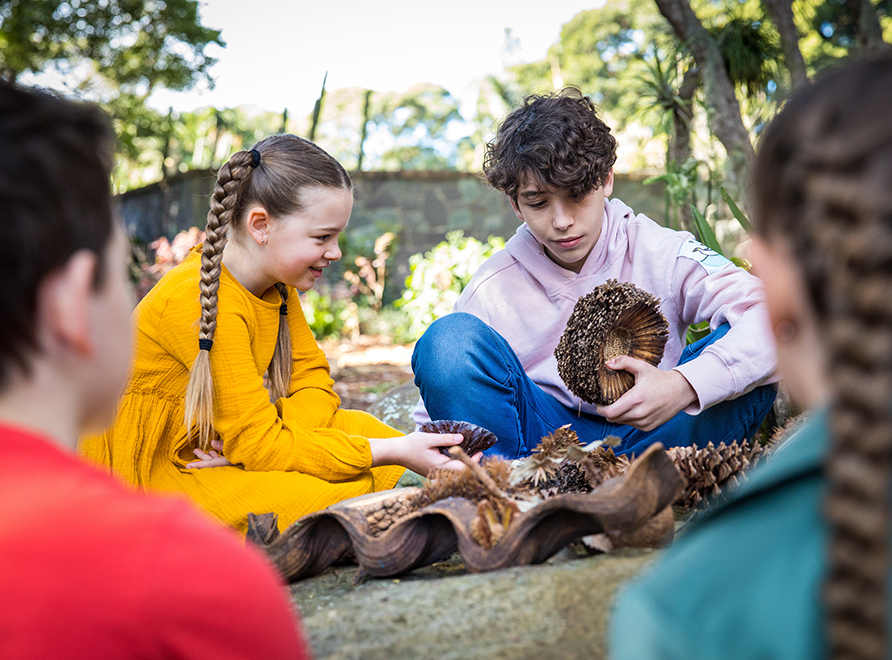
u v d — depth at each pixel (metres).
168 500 0.62
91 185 0.60
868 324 0.45
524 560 1.13
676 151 3.76
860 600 0.44
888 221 0.45
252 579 0.60
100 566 0.55
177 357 1.73
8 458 0.57
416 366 1.84
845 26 6.76
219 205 1.70
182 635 0.56
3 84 0.59
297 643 0.65
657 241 2.01
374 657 0.92
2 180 0.55
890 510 0.47
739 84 4.28
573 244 1.93
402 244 9.77
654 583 0.56
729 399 1.68
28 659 0.54
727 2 4.40
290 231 1.76
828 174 0.48
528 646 0.92
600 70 21.92
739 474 1.44
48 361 0.60
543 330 2.09
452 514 1.19
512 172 1.87
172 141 14.47
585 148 1.84
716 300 1.86
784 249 0.54
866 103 0.49
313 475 1.69
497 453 1.76
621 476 1.15
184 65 10.91
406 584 1.11
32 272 0.56
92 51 10.21
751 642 0.51
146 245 10.28
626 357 1.55
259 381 1.74
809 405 0.61
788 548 0.52
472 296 2.19
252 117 22.03
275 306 1.86
